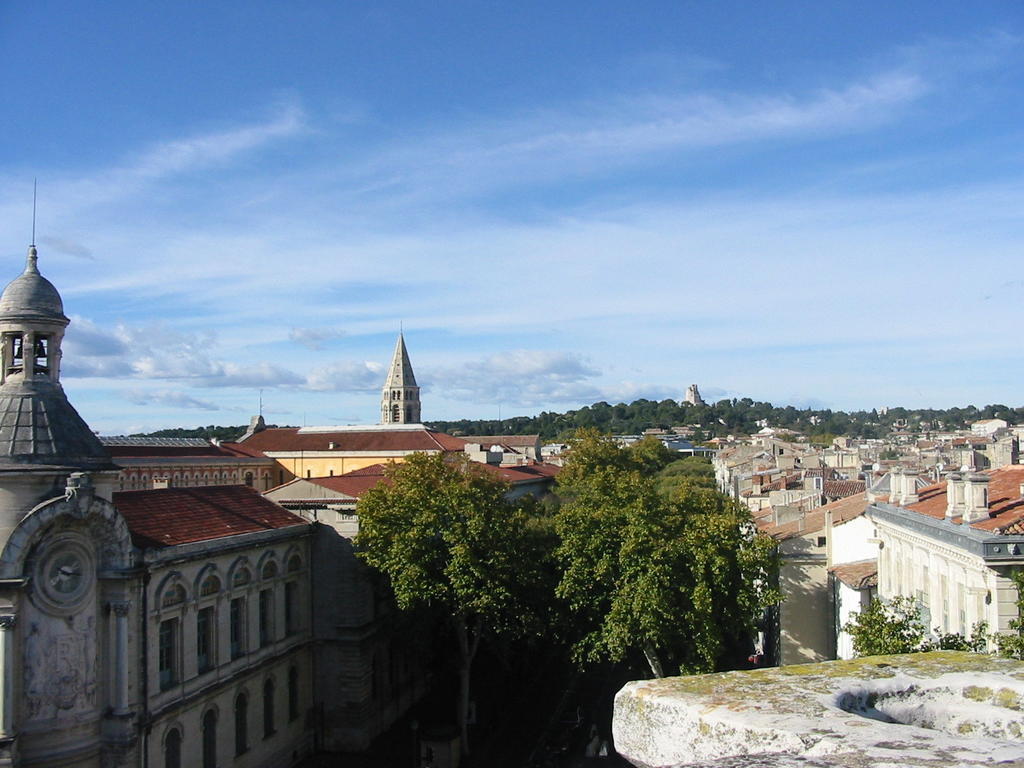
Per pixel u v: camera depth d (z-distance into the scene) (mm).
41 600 42406
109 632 44875
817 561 66938
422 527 61812
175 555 48938
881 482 90125
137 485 105062
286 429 155250
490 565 61188
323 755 62875
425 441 145500
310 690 64188
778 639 69688
